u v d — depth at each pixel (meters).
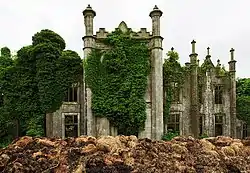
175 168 7.12
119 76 23.44
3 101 26.69
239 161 7.86
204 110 32.06
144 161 7.24
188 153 7.90
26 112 25.86
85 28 23.97
